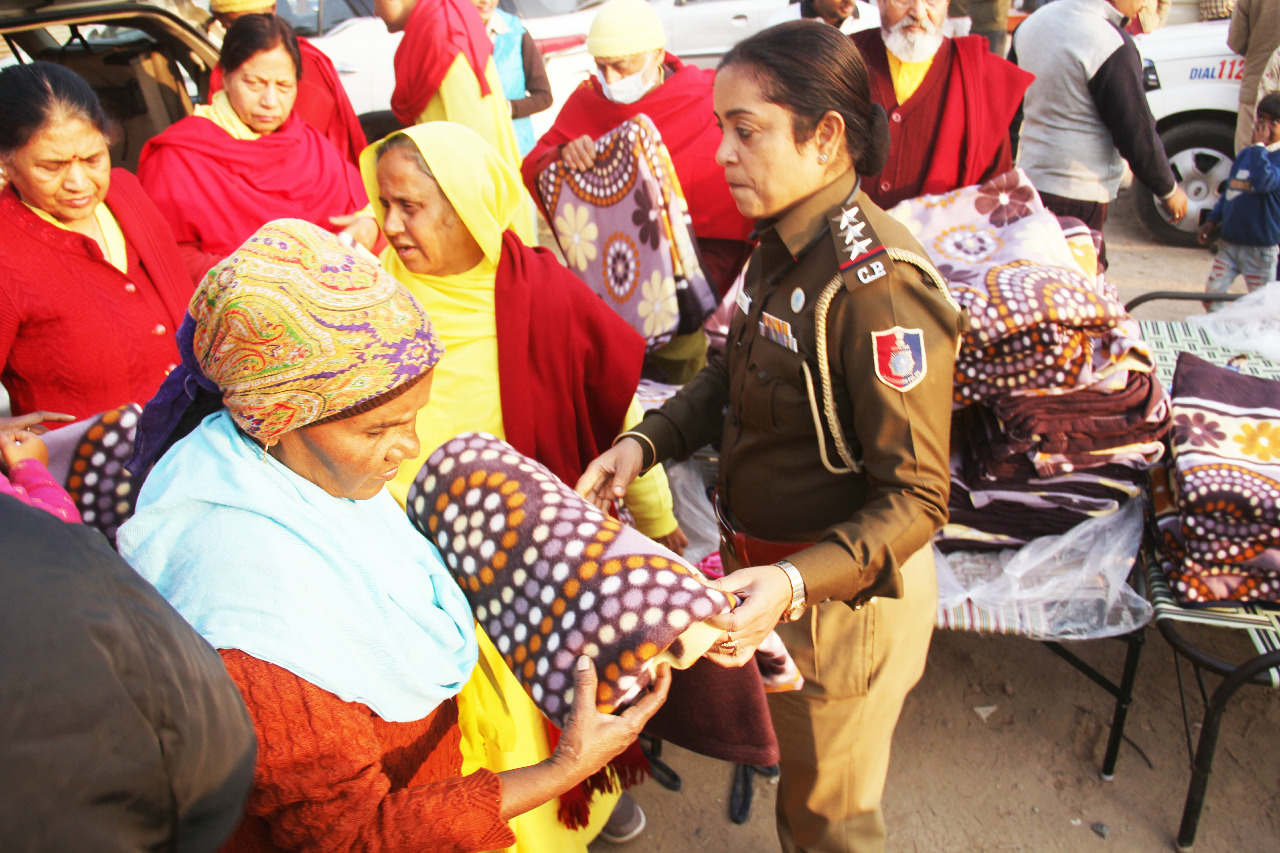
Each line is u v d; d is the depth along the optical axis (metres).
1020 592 2.25
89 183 1.99
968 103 2.76
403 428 1.01
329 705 0.95
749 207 1.47
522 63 4.69
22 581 0.51
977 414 2.32
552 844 1.81
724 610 1.12
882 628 1.62
